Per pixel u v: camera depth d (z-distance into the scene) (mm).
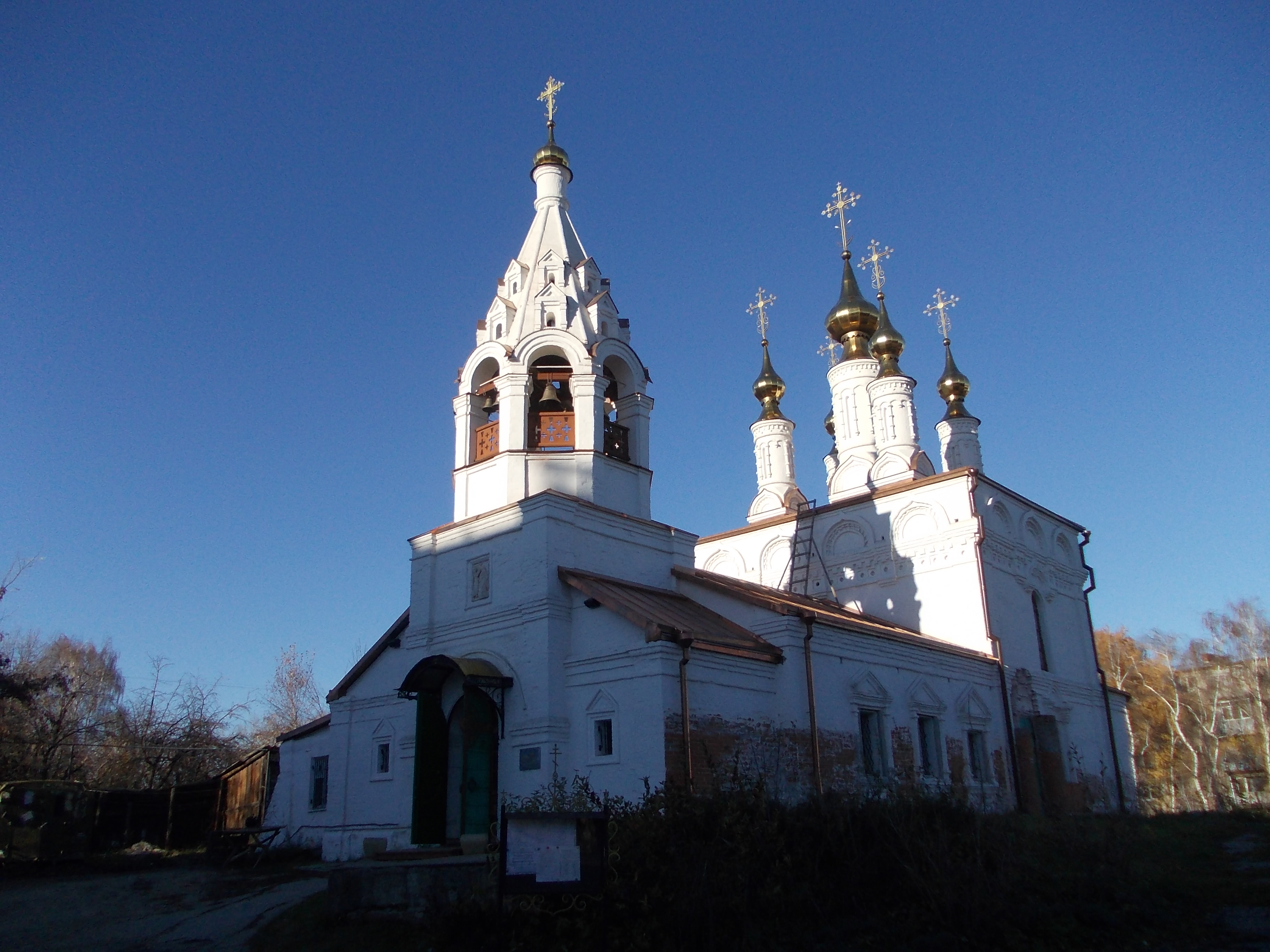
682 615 21219
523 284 24734
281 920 14766
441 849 19688
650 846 11508
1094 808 31453
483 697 20656
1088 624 36094
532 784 19359
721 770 18953
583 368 23312
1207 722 55594
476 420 24062
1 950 13906
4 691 29703
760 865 11844
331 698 24984
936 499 31453
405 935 12711
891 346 39031
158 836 29562
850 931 11391
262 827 26750
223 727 42750
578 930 10938
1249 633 55750
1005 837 13312
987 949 10953
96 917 16188
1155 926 11695
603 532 22141
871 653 23891
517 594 20938
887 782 18359
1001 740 28109
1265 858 15977
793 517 35750
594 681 19594
